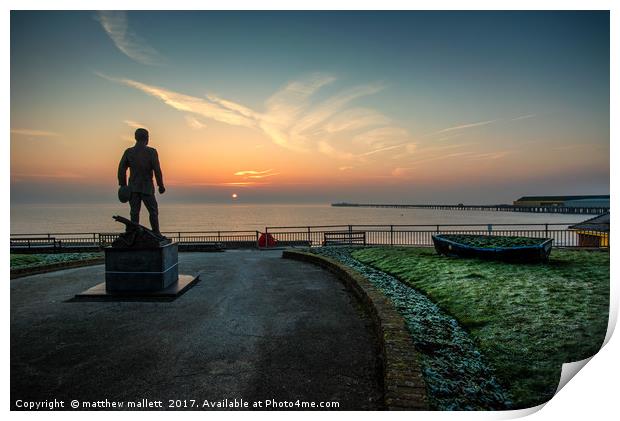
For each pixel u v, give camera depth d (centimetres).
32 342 534
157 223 877
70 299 769
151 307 708
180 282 880
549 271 820
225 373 436
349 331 569
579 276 760
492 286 723
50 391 402
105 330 582
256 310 683
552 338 484
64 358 480
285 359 471
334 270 1055
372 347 507
